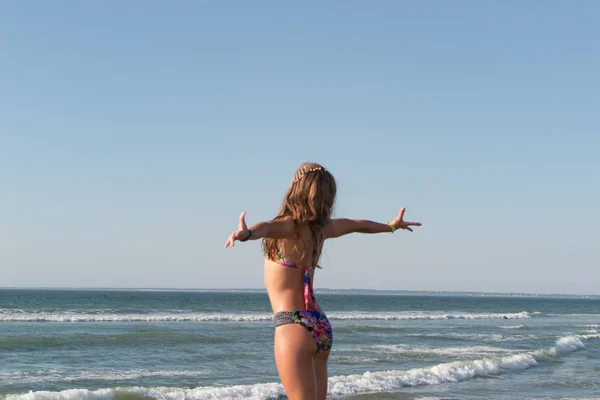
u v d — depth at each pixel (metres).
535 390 14.38
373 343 24.97
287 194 3.45
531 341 27.58
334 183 3.50
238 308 61.66
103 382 14.49
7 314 39.72
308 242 3.40
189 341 23.83
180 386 14.13
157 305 67.50
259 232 3.14
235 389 12.91
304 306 3.38
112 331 28.16
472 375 16.20
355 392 13.51
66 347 21.45
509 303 135.75
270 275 3.42
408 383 14.69
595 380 16.06
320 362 3.46
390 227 3.82
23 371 16.02
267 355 19.94
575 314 69.75
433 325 39.06
